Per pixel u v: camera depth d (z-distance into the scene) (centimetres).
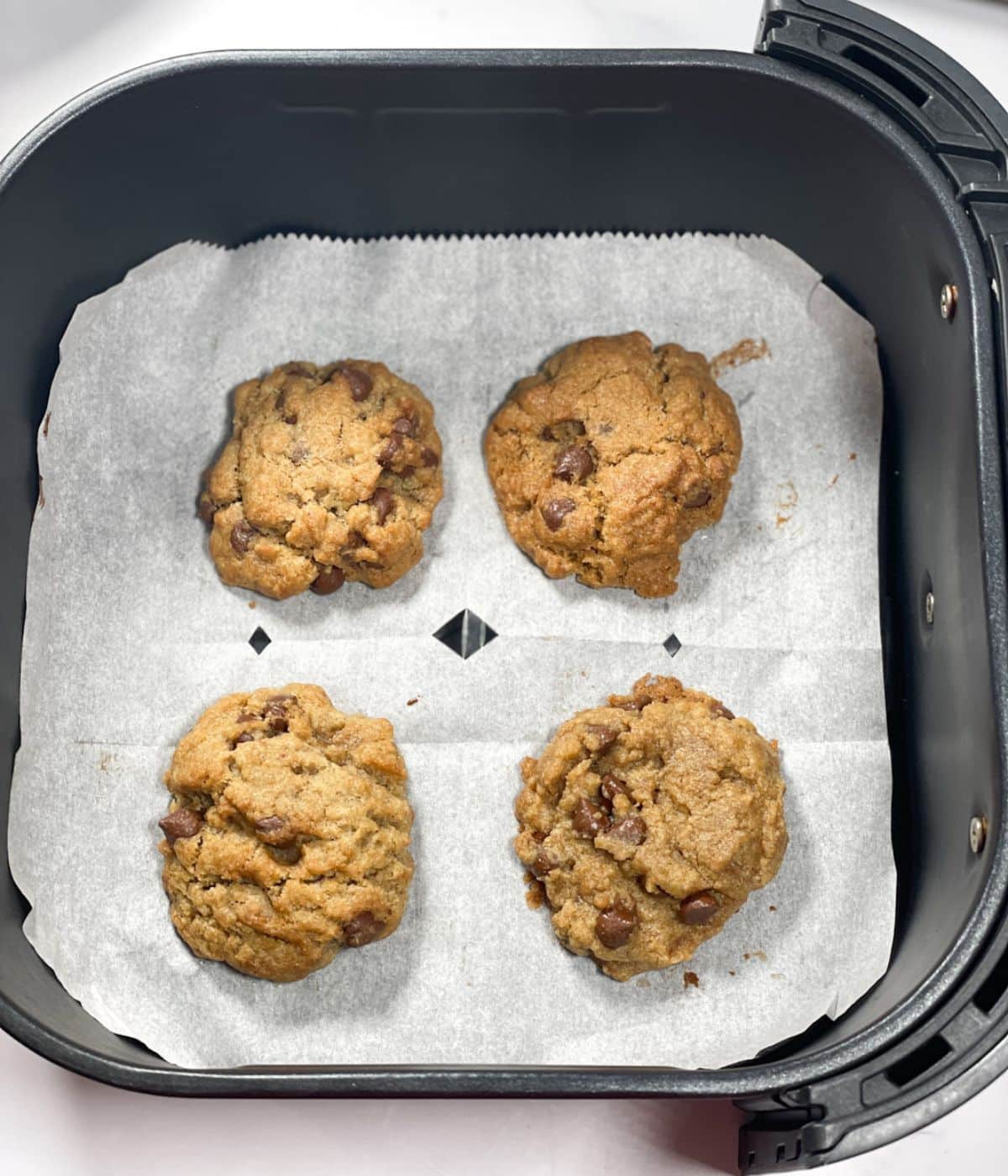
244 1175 40
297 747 39
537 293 43
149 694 41
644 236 43
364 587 42
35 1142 40
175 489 42
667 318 43
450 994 39
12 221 38
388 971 39
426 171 41
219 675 41
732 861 38
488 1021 39
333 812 38
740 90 38
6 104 46
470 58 38
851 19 38
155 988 39
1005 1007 33
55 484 40
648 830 39
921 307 40
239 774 39
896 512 42
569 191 42
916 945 37
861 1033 33
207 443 43
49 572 40
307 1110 41
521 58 38
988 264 37
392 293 43
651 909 39
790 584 42
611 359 42
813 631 42
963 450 37
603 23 47
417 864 40
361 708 41
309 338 43
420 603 42
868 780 41
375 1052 38
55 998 36
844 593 42
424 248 43
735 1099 34
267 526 41
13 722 39
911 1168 41
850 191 40
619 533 41
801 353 43
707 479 42
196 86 38
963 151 38
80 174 39
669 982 39
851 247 42
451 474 43
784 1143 35
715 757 39
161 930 39
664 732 40
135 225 41
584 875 39
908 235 39
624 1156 40
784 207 42
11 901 37
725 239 43
